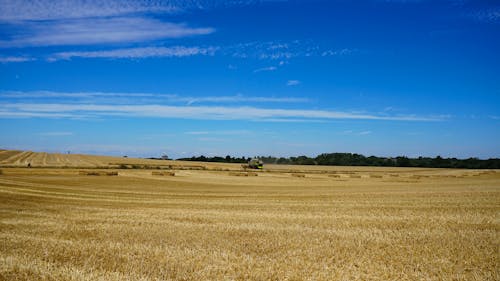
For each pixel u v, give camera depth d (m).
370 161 156.88
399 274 10.24
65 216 20.69
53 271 10.06
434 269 10.64
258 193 37.41
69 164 80.56
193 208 24.70
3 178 47.19
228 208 24.55
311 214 21.19
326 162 157.00
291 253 12.45
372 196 31.84
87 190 38.53
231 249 13.02
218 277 9.95
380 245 13.43
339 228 16.77
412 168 130.88
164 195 35.09
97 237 14.95
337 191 38.91
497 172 82.06
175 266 10.84
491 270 10.55
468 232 15.49
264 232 15.85
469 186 43.47
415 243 13.66
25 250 12.45
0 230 16.45
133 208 24.81
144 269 10.49
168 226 17.36
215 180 57.97
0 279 9.45
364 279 9.88
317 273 10.34
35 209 23.77
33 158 92.50
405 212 21.59
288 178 65.56
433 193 33.28
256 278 9.94
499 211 21.47
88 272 10.12
